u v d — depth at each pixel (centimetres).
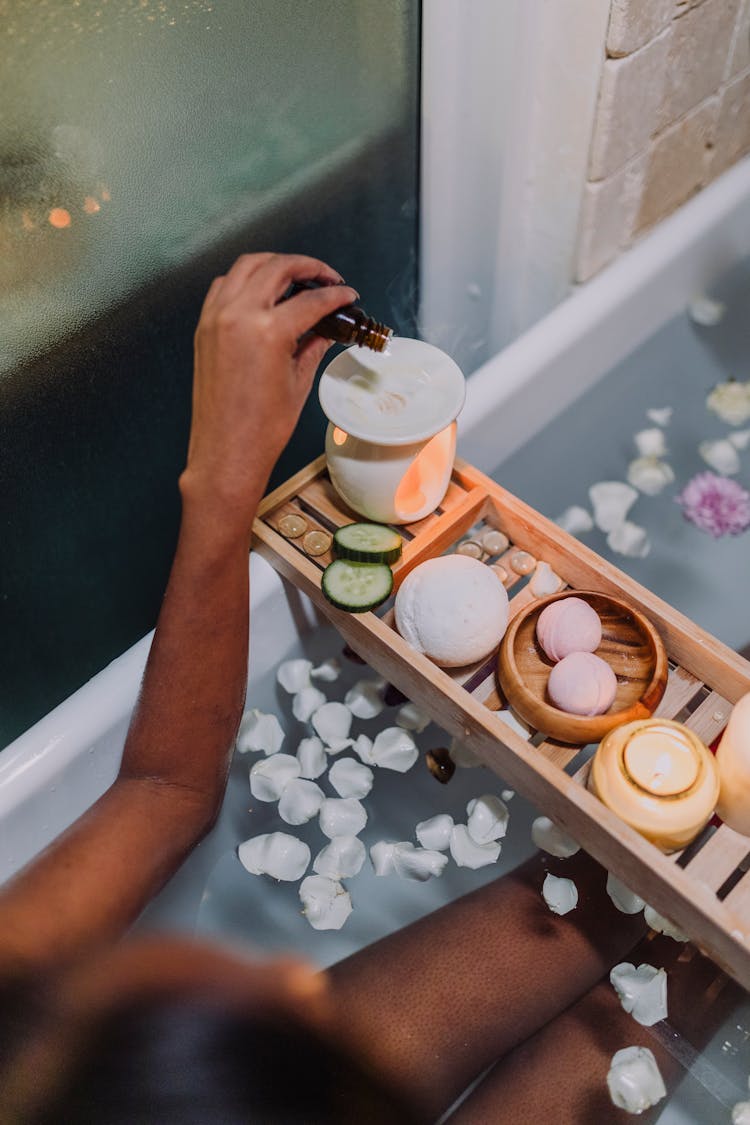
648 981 97
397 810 118
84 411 123
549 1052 96
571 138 131
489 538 107
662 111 134
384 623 98
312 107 125
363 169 138
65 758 101
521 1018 96
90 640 145
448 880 112
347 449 96
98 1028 85
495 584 95
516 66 126
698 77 135
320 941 108
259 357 75
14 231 104
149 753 89
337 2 119
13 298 108
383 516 100
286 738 124
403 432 90
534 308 158
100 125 105
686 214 142
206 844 113
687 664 97
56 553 132
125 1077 85
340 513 105
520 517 104
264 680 120
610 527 138
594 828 85
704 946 85
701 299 150
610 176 135
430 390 94
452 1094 94
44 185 104
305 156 129
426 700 97
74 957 82
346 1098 89
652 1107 95
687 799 82
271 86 119
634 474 141
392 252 153
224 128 117
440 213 150
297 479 106
